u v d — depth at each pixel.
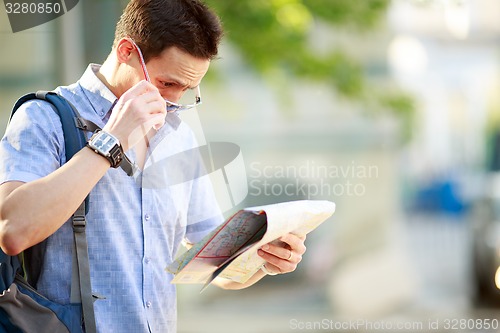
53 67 13.05
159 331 5.95
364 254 23.98
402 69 28.72
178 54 5.73
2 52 14.68
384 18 19.47
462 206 53.50
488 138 32.38
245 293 22.59
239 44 16.62
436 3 16.33
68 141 5.64
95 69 6.08
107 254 5.73
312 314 22.05
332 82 18.88
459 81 49.91
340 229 23.78
